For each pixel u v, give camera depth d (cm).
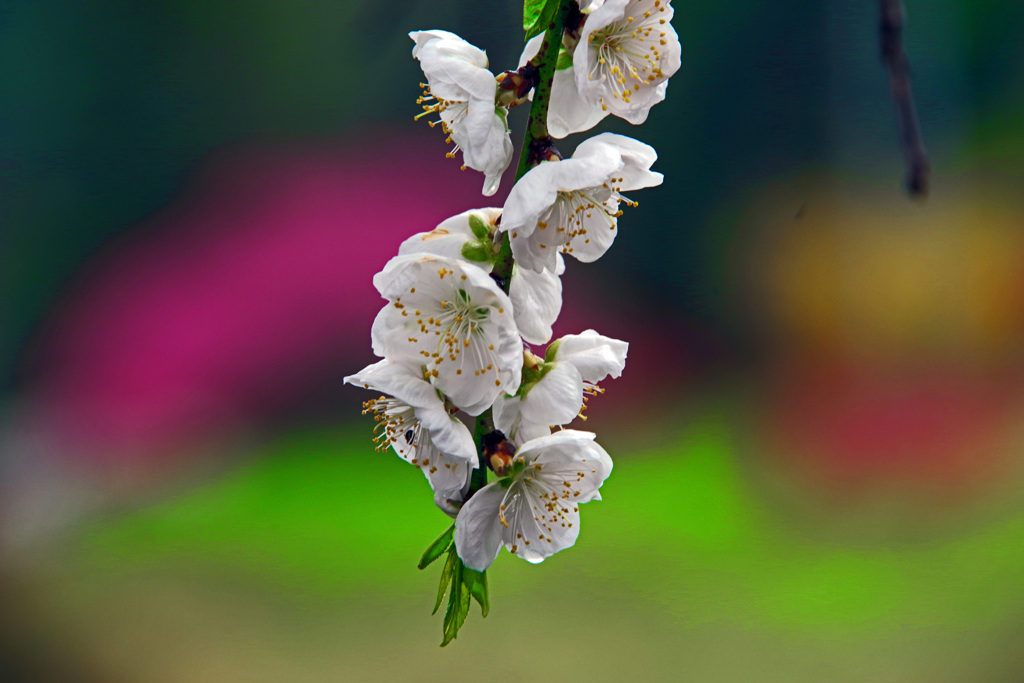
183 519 207
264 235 301
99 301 297
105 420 263
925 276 285
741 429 247
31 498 229
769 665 140
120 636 160
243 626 159
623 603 160
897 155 294
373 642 153
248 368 268
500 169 89
